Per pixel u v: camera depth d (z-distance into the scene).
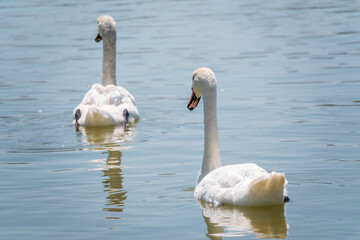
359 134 15.80
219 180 10.88
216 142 12.09
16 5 47.19
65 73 25.38
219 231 9.74
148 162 14.18
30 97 21.55
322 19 37.16
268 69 24.84
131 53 29.08
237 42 30.73
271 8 42.84
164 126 17.77
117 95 18.50
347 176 12.45
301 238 9.32
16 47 31.08
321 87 21.52
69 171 13.58
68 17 40.31
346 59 26.05
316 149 14.62
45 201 11.52
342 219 9.99
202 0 48.19
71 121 18.62
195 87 12.32
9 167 13.98
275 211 10.43
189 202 11.16
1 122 18.44
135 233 9.80
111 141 16.27
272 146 15.07
